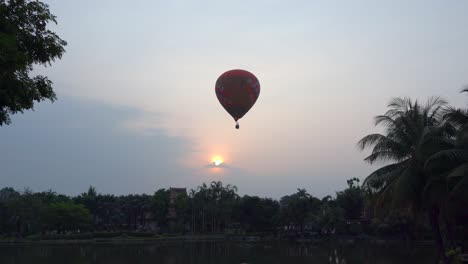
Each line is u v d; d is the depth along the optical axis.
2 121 11.30
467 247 35.25
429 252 59.91
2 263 51.75
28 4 11.63
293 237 116.88
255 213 124.06
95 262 53.50
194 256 61.19
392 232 93.69
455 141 27.12
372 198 32.22
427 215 32.56
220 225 135.25
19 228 109.94
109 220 134.75
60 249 77.88
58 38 12.24
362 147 30.30
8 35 10.48
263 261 53.19
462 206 27.14
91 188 149.00
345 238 107.44
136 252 69.75
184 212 128.38
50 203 118.25
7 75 10.36
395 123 29.83
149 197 139.62
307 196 119.94
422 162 28.05
